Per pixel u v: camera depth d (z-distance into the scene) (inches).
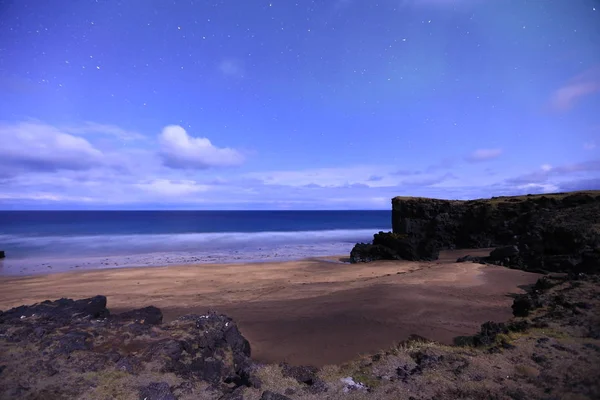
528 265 884.6
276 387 233.0
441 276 794.2
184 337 300.2
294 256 1513.3
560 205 1288.1
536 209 1338.6
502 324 337.1
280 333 453.4
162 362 254.7
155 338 298.2
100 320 351.9
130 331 306.8
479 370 226.8
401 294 623.2
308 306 592.1
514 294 619.2
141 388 218.2
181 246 1822.1
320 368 282.0
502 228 1397.6
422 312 513.0
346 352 371.6
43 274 1031.0
